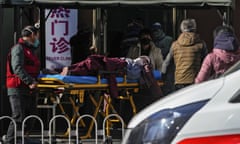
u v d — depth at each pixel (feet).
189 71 75.72
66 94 81.00
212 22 101.04
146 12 97.96
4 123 90.84
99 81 77.30
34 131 87.97
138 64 79.77
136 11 97.35
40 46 94.99
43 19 94.43
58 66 95.14
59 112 89.56
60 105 83.15
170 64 78.64
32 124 81.76
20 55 72.23
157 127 36.94
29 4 79.10
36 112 80.43
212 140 34.99
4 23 94.12
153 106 38.86
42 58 95.14
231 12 83.92
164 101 38.40
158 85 80.79
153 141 36.83
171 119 36.42
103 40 94.58
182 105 36.52
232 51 64.59
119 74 78.54
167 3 79.00
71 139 80.18
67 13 95.04
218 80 37.65
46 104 84.17
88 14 96.17
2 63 92.53
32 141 77.30
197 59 75.82
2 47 93.15
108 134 80.94
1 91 87.30
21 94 73.72
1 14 86.79
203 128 35.22
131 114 87.45
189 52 75.56
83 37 94.73
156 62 87.56
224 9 82.53
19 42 73.87
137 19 92.94
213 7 83.87
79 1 79.30
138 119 38.96
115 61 78.43
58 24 95.04
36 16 93.97
